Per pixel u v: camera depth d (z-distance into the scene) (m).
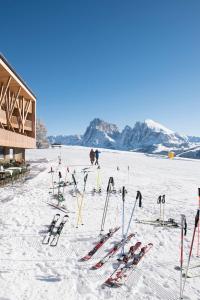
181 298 5.20
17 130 29.11
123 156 63.09
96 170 27.38
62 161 37.50
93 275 6.06
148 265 6.61
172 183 22.03
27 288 5.44
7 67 20.38
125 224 9.98
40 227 9.19
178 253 7.41
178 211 12.39
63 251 7.34
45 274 6.04
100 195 15.20
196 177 28.09
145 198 15.02
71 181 19.53
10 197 13.41
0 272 5.98
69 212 11.29
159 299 5.20
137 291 5.45
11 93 27.12
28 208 11.54
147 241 8.29
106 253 7.28
